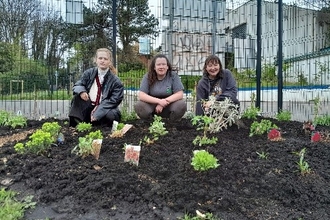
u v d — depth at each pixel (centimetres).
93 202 221
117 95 424
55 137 324
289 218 218
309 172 274
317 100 557
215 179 249
